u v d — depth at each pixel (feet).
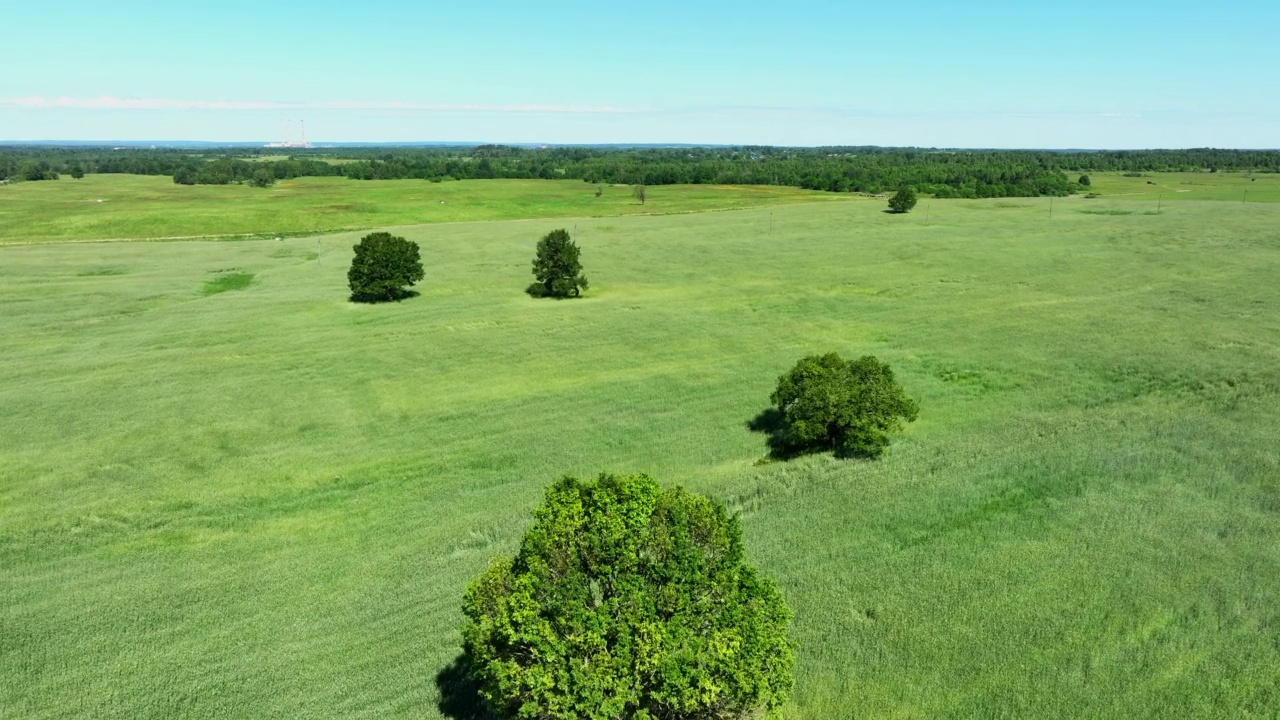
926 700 58.80
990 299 193.16
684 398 130.11
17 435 114.01
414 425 118.73
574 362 148.56
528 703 50.37
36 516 91.04
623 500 55.31
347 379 138.92
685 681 48.91
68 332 167.73
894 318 177.37
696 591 52.85
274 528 88.53
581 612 50.42
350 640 67.62
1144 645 63.77
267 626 69.82
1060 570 75.00
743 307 189.98
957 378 136.77
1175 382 129.90
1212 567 74.43
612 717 50.11
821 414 105.29
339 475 101.91
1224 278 209.56
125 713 59.47
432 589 75.00
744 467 104.68
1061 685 59.67
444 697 60.34
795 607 70.59
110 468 103.76
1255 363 137.39
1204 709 56.80
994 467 98.63
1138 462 98.22
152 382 136.77
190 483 99.66
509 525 87.04
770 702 53.16
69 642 67.87
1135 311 177.78
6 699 61.05
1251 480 92.48
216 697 60.95
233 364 146.61
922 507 89.04
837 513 88.53
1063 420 114.83
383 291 195.93
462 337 164.96
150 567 80.28
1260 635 64.34
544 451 109.29
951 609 69.51
